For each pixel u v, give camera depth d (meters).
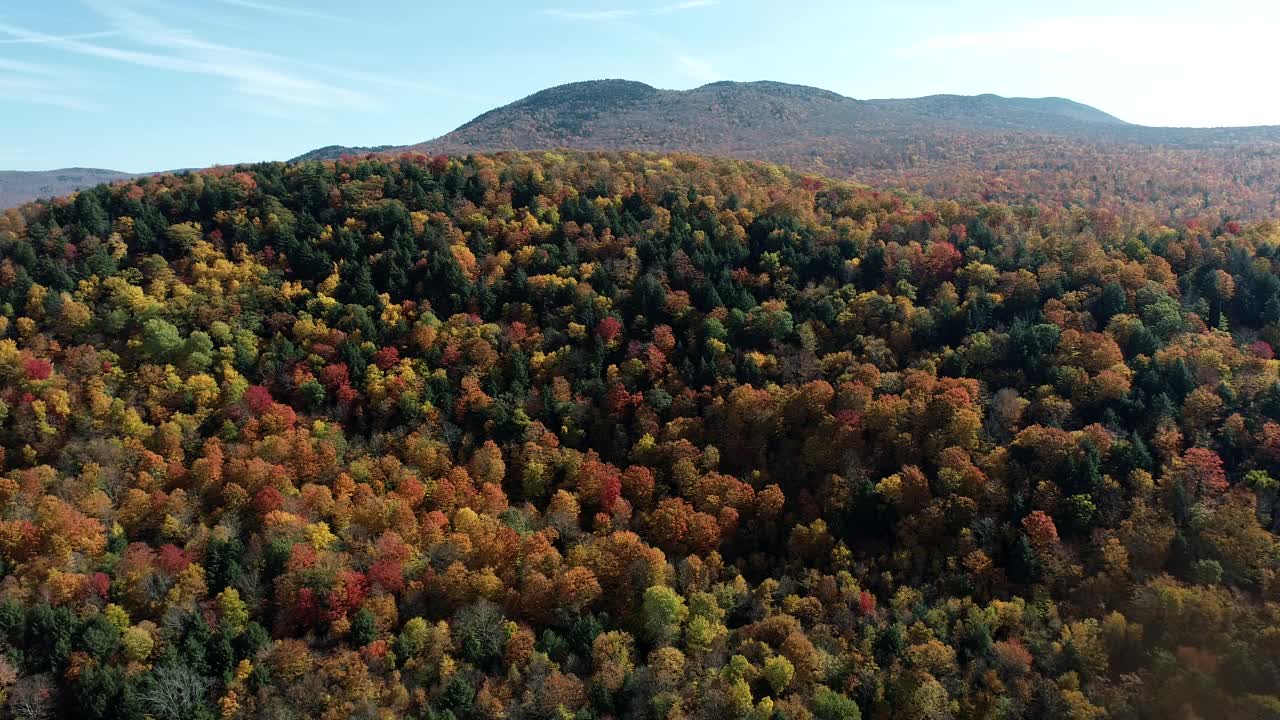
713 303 128.00
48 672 72.31
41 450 100.81
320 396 115.06
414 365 121.44
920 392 105.19
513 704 75.00
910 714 74.12
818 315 125.31
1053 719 72.00
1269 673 69.56
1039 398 102.94
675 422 112.38
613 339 125.19
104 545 87.44
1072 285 121.56
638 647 86.06
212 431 109.75
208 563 85.88
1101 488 88.81
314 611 82.50
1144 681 72.69
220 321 122.75
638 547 92.50
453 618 84.56
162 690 70.69
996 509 92.12
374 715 72.44
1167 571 82.00
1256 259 120.19
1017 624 80.44
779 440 109.31
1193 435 93.75
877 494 95.69
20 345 114.75
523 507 103.62
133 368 115.50
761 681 79.00
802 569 92.62
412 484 100.81
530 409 116.00
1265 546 78.25
